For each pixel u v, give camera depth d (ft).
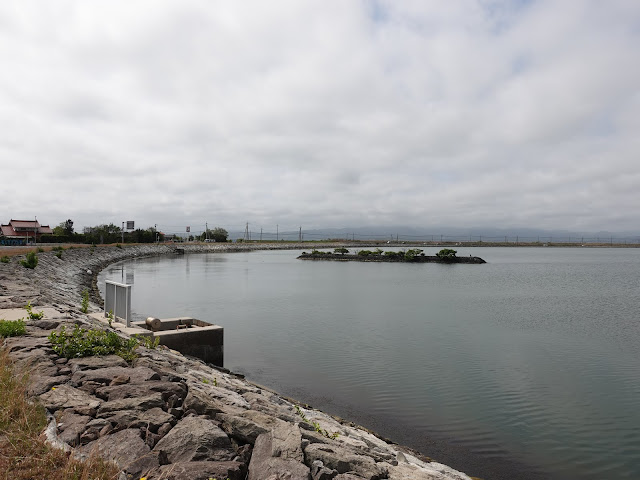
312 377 50.19
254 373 51.34
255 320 84.89
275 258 325.01
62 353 26.11
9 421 16.30
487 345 66.85
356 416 39.34
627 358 60.03
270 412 24.67
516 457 32.73
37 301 51.78
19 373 21.58
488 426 37.93
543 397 44.80
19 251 148.25
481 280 178.60
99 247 260.01
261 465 15.17
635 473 30.91
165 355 37.29
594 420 39.45
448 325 82.48
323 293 128.26
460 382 49.19
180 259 287.28
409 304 108.88
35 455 14.14
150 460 14.73
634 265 296.71
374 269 235.40
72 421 16.97
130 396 20.11
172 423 17.49
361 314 93.30
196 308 97.71
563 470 31.04
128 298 47.98
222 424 18.17
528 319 90.27
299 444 16.87
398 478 18.49
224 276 175.42
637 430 37.47
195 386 25.71
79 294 101.86
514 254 495.41
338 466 16.11
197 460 15.21
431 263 295.07
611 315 96.27
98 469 13.61
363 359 57.93
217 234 539.70
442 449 33.60
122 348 29.76
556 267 271.49
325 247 539.29
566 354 62.03
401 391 45.91
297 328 77.56
